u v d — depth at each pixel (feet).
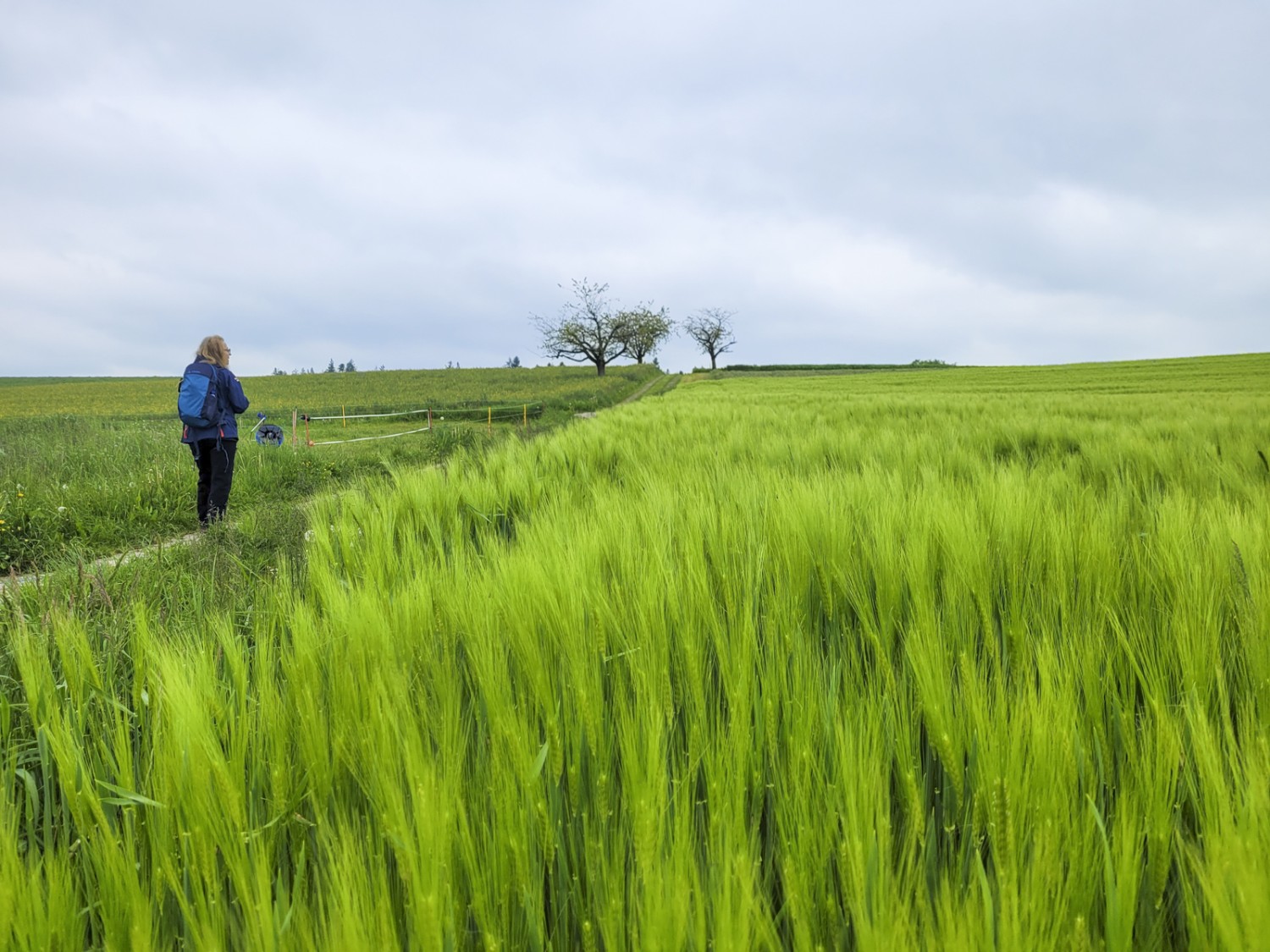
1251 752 4.59
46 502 23.41
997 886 4.20
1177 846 4.30
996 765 4.53
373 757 4.80
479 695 6.05
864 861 3.97
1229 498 14.20
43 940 3.74
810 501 10.20
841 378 236.22
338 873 3.85
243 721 5.28
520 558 8.36
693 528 9.77
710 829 4.28
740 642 6.23
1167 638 6.43
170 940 4.13
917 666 5.59
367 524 12.19
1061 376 193.98
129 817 4.63
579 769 4.99
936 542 8.96
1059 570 7.84
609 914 3.70
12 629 8.56
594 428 29.63
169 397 183.83
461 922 4.07
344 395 170.81
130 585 11.34
